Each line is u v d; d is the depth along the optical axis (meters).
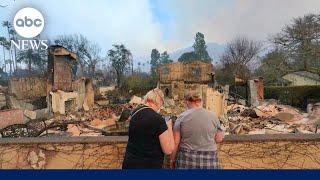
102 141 4.25
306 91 39.69
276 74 42.25
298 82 49.88
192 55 44.75
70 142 4.27
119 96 40.72
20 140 4.30
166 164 4.07
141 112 3.54
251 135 4.36
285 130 17.95
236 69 46.31
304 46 37.28
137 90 41.94
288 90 41.09
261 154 4.21
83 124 14.55
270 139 4.20
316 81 48.31
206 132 3.69
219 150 4.23
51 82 25.59
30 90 24.92
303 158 4.19
